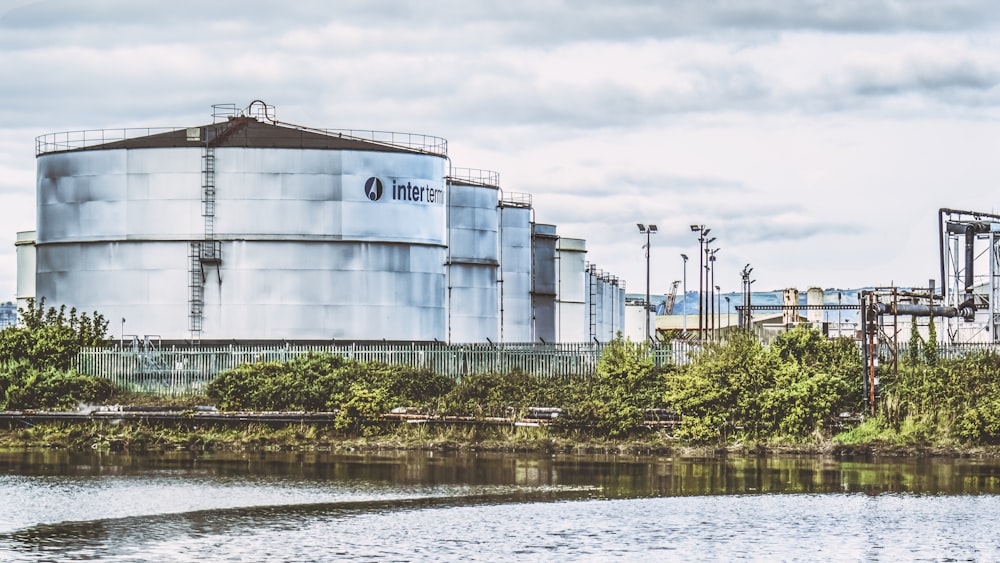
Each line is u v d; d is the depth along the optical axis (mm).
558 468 76625
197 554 52406
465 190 135125
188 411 90938
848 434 87500
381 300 115812
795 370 90000
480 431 89375
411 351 104875
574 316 171375
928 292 147000
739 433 87750
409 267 117188
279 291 113625
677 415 90125
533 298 155625
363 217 115375
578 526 58000
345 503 63375
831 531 57625
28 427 91688
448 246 131125
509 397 92750
